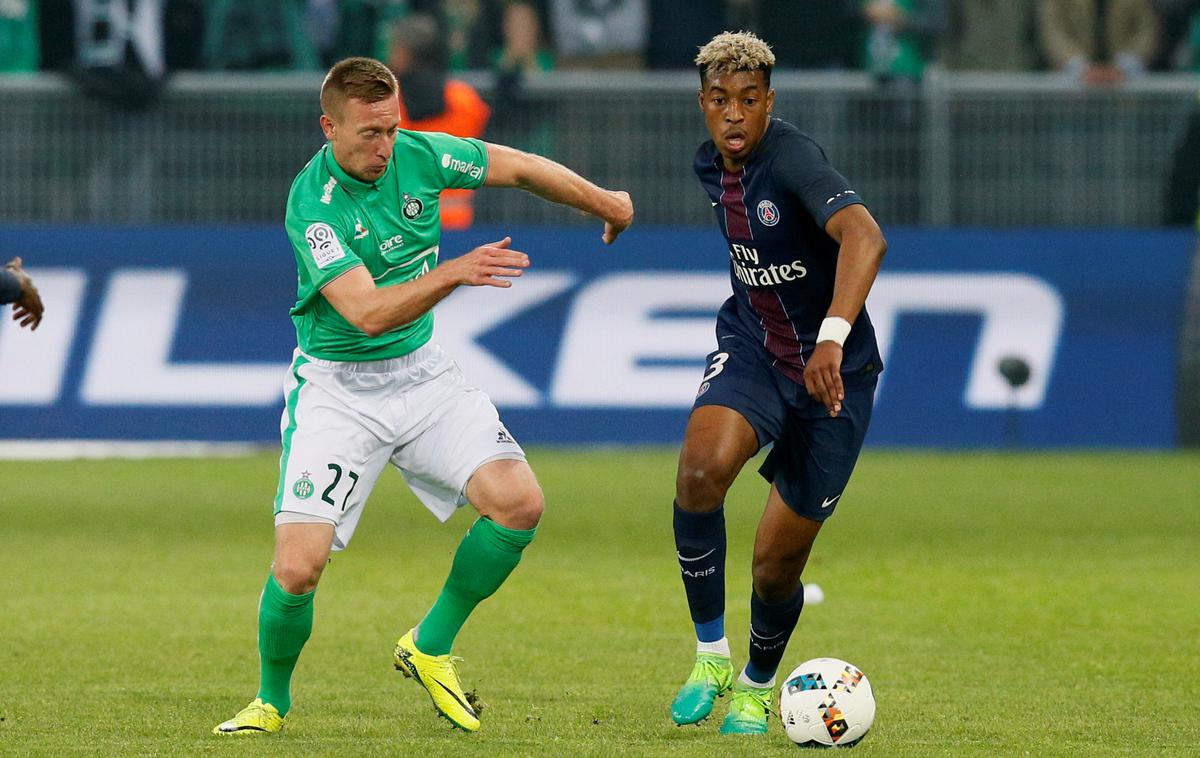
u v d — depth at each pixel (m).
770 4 60.59
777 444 19.69
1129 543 37.00
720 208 19.50
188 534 38.19
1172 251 56.09
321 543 18.59
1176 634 25.98
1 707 20.06
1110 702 20.66
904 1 60.09
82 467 51.97
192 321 55.53
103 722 19.14
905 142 57.31
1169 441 56.41
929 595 29.89
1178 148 57.28
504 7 61.53
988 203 57.72
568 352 55.84
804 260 19.09
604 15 61.38
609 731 18.83
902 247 56.16
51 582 31.11
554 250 55.81
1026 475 50.25
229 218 57.62
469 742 18.05
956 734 18.59
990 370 56.19
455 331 55.66
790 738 17.83
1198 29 62.22
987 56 61.72
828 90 57.22
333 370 19.06
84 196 57.47
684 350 55.88
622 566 33.50
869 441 56.34
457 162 19.34
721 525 18.94
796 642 25.27
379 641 25.25
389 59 59.69
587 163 57.50
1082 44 61.81
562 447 55.75
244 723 18.53
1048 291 56.06
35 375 55.09
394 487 49.84
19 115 57.12
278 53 59.97
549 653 24.27
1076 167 57.66
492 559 18.88
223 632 25.91
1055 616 27.66
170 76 57.84
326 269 17.92
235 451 56.78
